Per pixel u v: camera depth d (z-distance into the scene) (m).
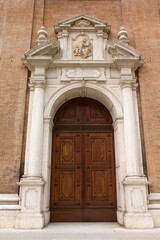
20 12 10.47
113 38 10.26
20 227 6.90
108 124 9.46
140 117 8.76
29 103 8.75
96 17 10.75
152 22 10.30
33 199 7.29
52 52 9.27
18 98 8.86
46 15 10.73
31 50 8.99
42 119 8.38
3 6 10.65
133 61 8.98
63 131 9.34
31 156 7.82
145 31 10.09
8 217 7.32
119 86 9.03
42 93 8.68
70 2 11.04
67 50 9.68
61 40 9.86
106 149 9.10
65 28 9.99
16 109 8.70
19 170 7.96
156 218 7.36
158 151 8.24
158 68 9.35
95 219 8.32
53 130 9.32
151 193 7.75
